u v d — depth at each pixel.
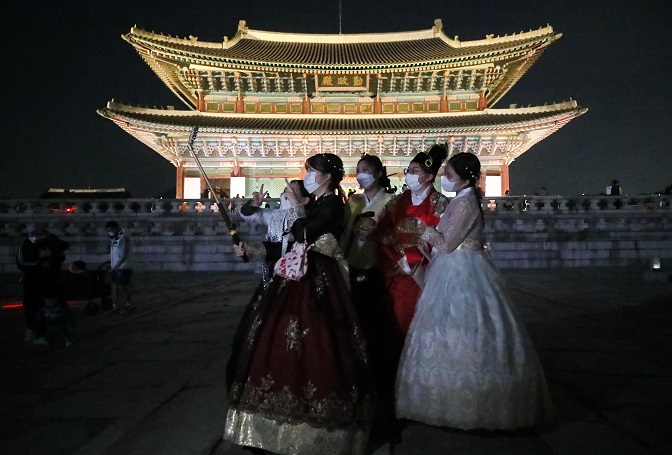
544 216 24.50
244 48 40.62
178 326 10.14
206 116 37.00
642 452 4.11
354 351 4.18
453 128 34.50
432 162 5.36
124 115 33.47
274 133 34.78
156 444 4.31
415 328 4.76
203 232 23.48
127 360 7.42
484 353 4.40
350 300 4.39
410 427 4.66
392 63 35.78
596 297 13.72
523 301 12.98
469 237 4.80
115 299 11.87
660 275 17.66
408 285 5.27
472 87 38.53
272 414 3.97
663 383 6.04
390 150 37.78
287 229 4.60
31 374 6.70
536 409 4.51
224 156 38.31
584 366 6.79
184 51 34.78
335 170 4.64
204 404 5.35
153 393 5.79
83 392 5.88
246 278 20.42
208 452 4.14
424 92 38.62
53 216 24.20
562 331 9.12
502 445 4.25
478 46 39.09
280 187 38.41
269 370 4.06
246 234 23.78
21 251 8.66
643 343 8.17
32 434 4.61
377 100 38.53
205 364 7.09
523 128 35.12
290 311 4.19
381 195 5.64
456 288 4.62
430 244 5.01
